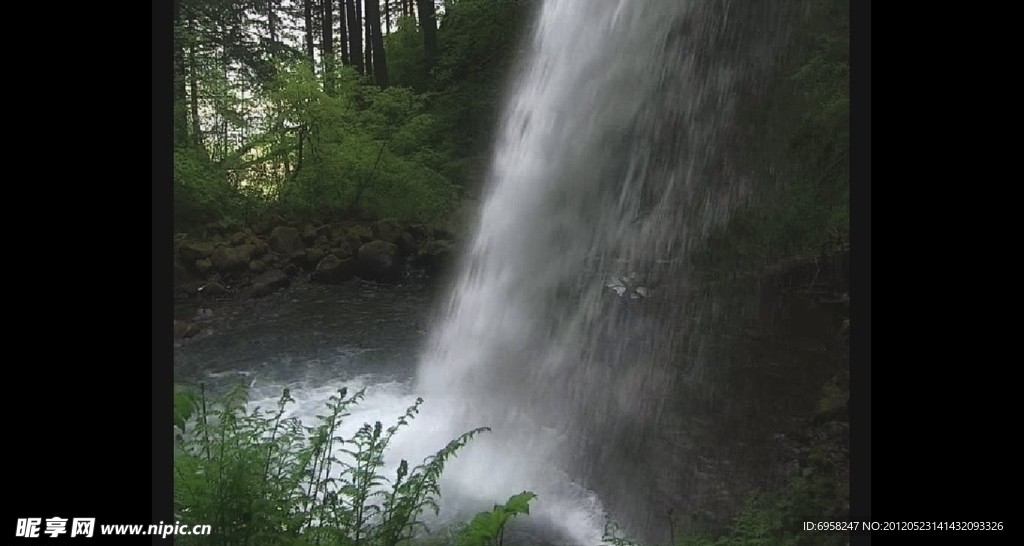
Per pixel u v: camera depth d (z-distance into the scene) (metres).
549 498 5.54
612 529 5.00
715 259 9.86
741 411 6.24
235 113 15.91
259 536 2.77
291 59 18.09
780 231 9.45
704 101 10.56
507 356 8.66
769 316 8.30
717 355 7.50
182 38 15.63
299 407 7.66
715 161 10.37
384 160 16.64
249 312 11.70
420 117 17.91
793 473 5.09
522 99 14.59
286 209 15.77
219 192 14.73
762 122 9.95
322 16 26.28
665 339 8.05
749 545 4.00
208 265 12.79
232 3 20.44
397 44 26.14
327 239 14.56
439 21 25.75
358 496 3.51
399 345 10.01
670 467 5.56
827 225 9.13
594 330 8.64
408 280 13.91
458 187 17.50
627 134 11.60
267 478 3.26
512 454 6.21
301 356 9.59
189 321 11.09
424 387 8.24
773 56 9.83
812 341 7.49
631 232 10.93
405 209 16.52
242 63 19.61
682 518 4.87
